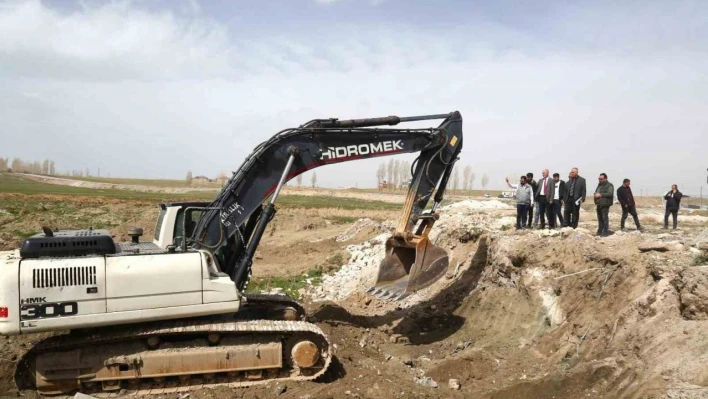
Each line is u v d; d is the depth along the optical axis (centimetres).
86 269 734
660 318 779
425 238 1023
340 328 1082
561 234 1142
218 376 812
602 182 1348
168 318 773
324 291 1556
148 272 757
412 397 780
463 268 1373
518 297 1109
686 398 613
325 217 3812
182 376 796
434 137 1035
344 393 782
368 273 1583
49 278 720
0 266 714
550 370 852
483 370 897
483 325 1120
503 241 1247
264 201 928
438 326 1172
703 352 673
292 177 950
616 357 779
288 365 835
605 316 897
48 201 4006
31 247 736
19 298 709
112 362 771
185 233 879
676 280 794
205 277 783
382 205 5941
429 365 939
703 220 2016
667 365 690
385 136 1002
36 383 761
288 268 1844
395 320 1223
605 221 1344
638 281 894
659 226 1731
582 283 986
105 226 3209
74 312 726
